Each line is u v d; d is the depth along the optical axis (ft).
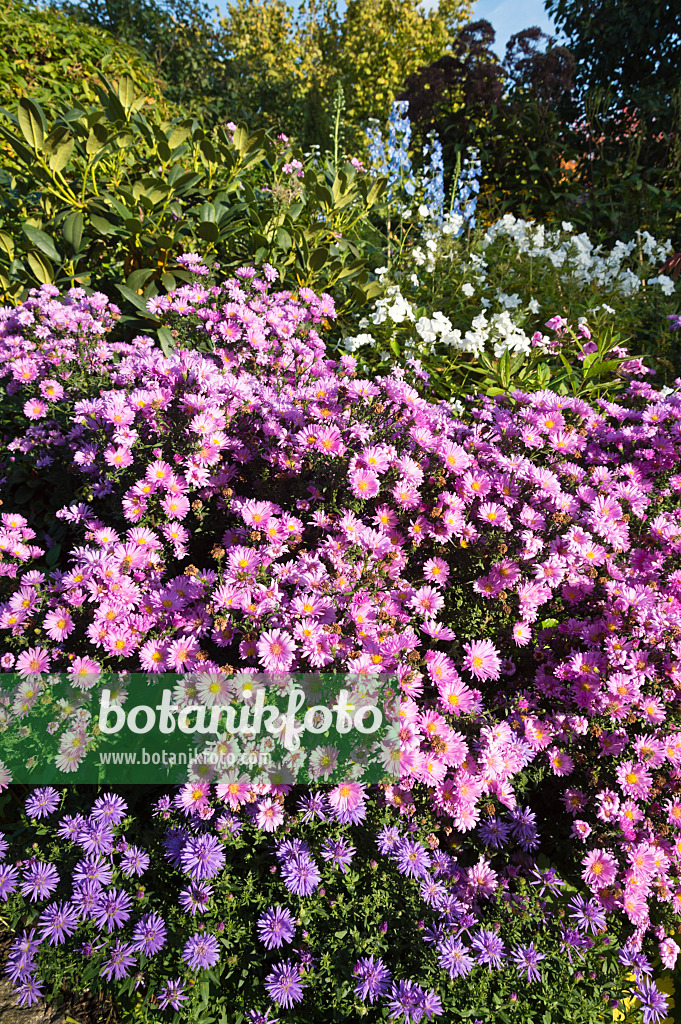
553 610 8.07
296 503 7.88
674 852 6.45
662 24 27.73
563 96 28.73
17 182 13.08
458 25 56.59
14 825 6.98
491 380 12.16
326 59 59.36
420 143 23.94
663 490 8.82
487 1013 5.13
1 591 7.90
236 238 13.39
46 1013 5.93
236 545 7.51
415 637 6.66
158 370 8.10
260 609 6.34
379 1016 5.24
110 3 38.60
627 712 6.62
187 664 6.57
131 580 7.13
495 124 25.36
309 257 12.85
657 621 6.99
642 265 17.08
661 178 23.52
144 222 12.28
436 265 15.28
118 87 13.66
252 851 5.97
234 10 62.08
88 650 7.30
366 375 12.07
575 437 8.80
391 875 5.90
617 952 5.80
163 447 7.82
